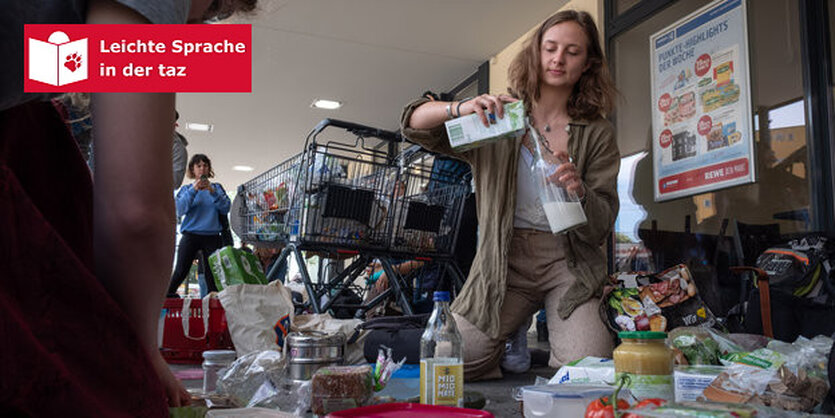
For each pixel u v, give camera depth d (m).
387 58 5.45
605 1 4.17
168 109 0.59
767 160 3.02
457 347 1.44
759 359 1.43
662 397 1.14
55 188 0.66
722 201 3.27
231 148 8.56
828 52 2.78
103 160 0.56
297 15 4.67
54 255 0.54
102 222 0.56
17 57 0.54
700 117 3.43
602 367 1.48
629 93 4.00
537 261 2.10
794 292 2.34
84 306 0.56
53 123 0.67
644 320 2.06
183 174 3.31
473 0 4.40
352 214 3.20
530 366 2.53
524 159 2.12
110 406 0.57
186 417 0.83
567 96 2.18
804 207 2.81
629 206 3.96
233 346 2.94
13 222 0.52
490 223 2.10
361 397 1.37
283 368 1.74
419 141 2.10
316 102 6.61
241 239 3.97
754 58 3.12
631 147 3.96
